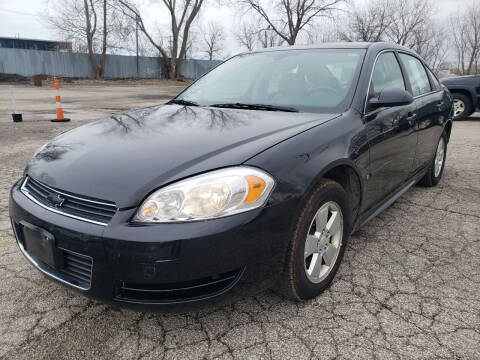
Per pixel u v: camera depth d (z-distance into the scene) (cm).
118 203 172
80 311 216
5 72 3070
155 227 166
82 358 182
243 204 173
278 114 251
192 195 169
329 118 237
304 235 200
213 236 166
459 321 206
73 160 202
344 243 238
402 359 180
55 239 182
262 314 212
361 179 243
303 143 205
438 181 447
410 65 368
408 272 255
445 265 265
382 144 266
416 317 209
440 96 412
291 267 197
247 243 174
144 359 181
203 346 189
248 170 179
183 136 214
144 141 211
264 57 331
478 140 707
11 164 512
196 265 167
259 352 185
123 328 203
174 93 2158
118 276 169
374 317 209
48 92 2002
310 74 288
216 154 189
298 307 218
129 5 3366
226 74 330
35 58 3183
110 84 3042
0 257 273
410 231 319
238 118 243
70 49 3466
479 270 258
